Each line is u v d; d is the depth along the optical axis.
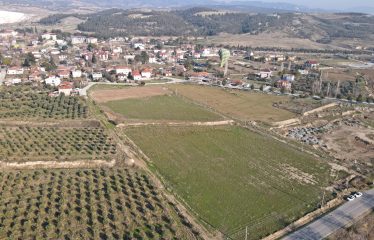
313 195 151.38
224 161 179.38
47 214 123.50
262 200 146.00
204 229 125.25
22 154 162.38
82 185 142.62
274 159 184.50
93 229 117.06
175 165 172.25
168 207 134.62
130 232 117.25
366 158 195.38
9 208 124.94
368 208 143.62
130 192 140.50
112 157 166.75
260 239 122.12
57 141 179.12
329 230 128.50
